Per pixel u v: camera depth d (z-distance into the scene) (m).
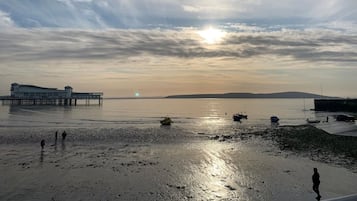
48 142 41.50
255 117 105.12
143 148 37.75
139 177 23.69
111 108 165.50
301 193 20.00
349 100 125.25
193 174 24.83
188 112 136.25
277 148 37.97
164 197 19.17
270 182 22.50
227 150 36.75
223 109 167.62
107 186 21.23
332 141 39.91
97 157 31.42
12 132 51.09
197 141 44.66
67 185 21.33
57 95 175.25
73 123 71.75
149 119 88.94
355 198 3.23
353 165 27.67
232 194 19.86
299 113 127.00
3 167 26.31
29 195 19.06
